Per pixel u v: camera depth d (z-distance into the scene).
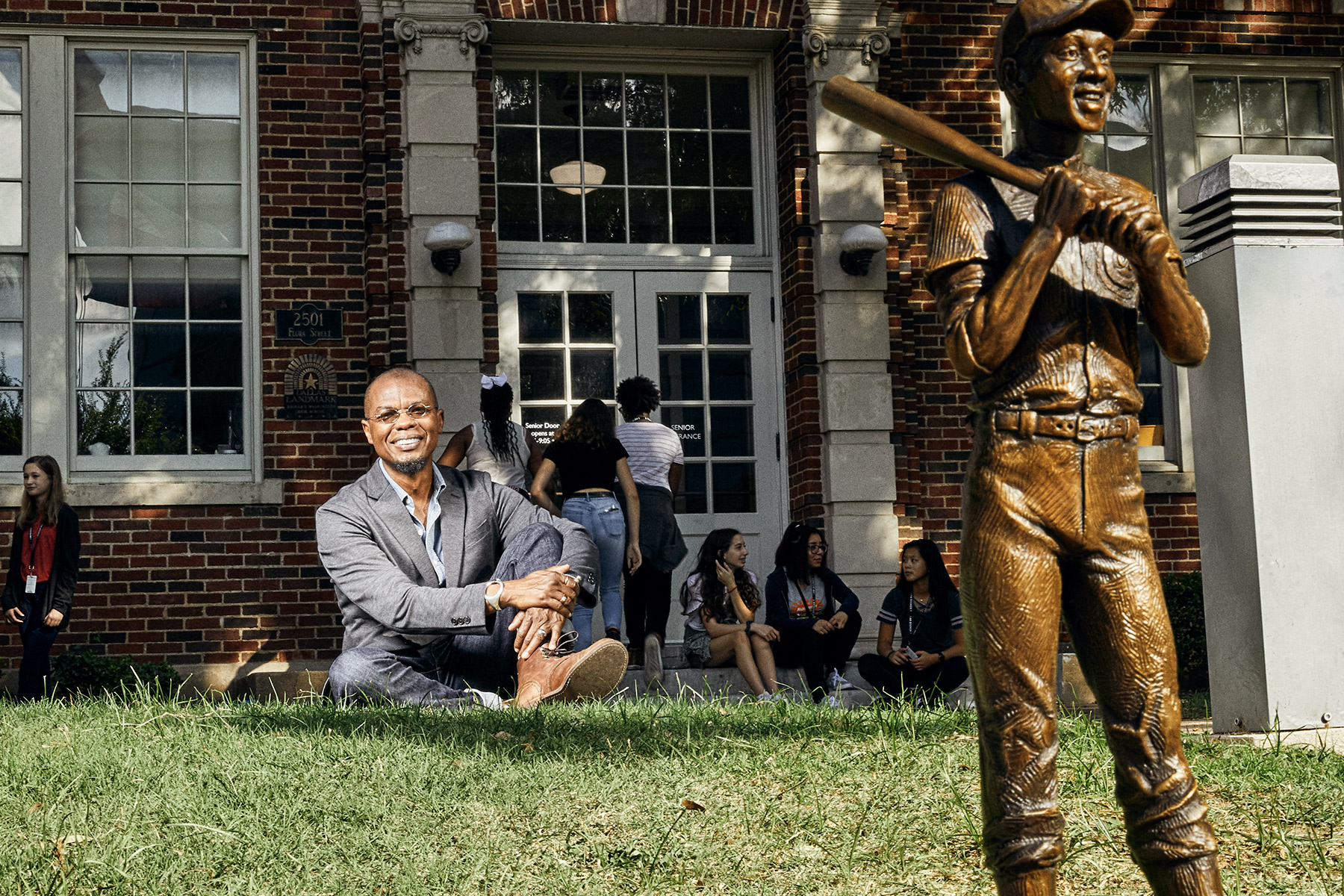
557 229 9.95
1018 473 2.33
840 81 2.54
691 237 10.12
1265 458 5.36
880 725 4.69
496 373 9.40
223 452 9.33
